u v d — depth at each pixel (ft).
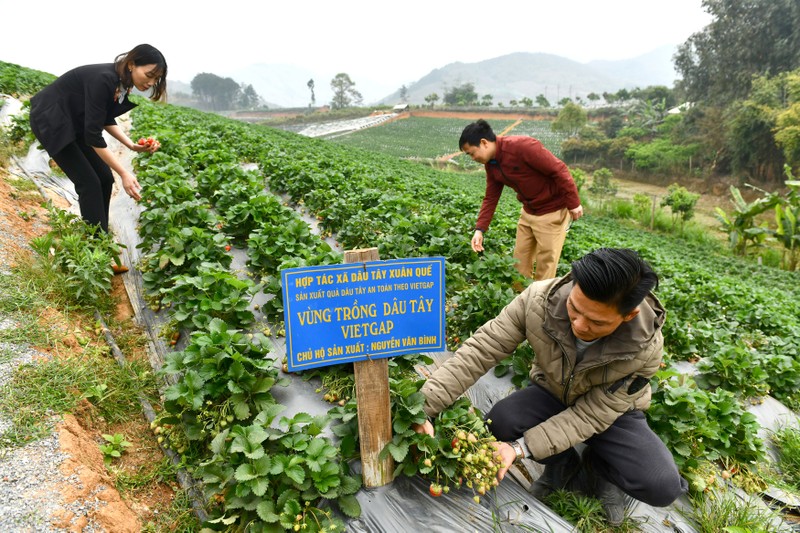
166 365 9.27
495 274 16.21
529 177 14.89
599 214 99.86
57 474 7.24
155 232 14.69
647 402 8.76
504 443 8.29
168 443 8.91
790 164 127.34
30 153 21.89
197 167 23.26
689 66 200.13
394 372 10.57
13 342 9.47
